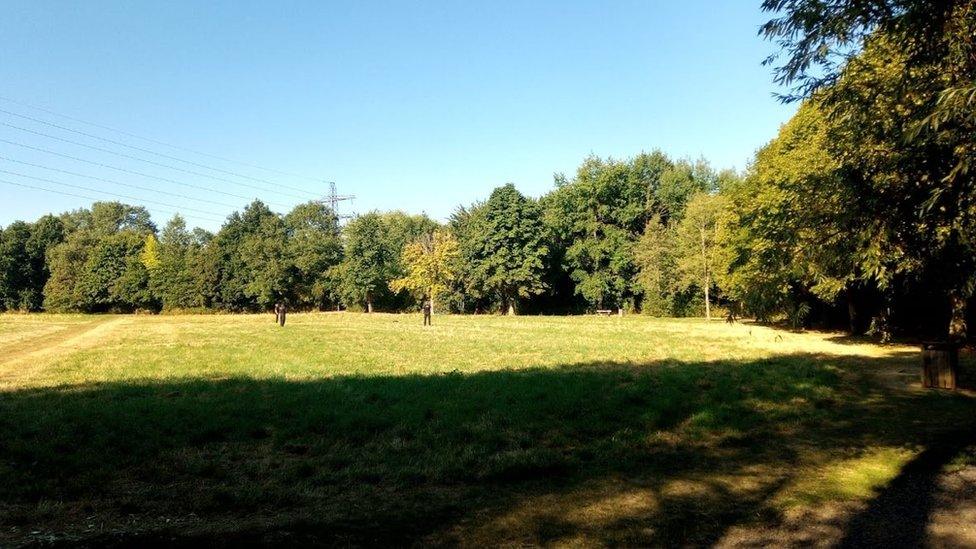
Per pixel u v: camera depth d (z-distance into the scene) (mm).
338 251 91312
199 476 7785
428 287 68625
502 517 6258
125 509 6520
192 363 19594
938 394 13648
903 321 31906
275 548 5371
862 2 6105
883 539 5566
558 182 80938
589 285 72438
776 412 11680
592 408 11680
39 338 34500
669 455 8766
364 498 6926
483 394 13094
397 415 11047
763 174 31891
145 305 88688
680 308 64062
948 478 7465
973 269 6809
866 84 6984
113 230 135500
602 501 6754
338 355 22094
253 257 86000
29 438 9328
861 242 6676
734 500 6758
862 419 11102
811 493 6957
